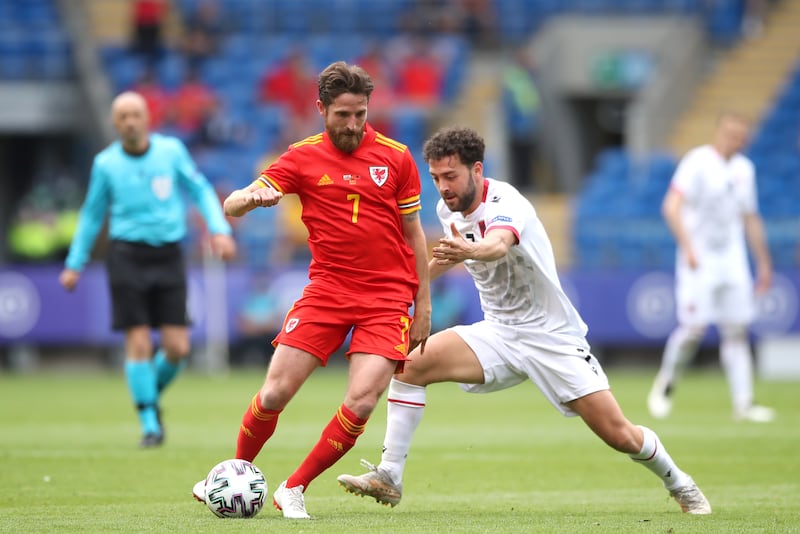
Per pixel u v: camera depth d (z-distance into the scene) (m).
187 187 35.84
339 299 22.00
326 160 21.94
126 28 91.75
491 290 23.61
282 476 29.53
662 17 87.88
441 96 86.62
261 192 21.03
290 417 45.62
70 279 35.47
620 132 92.12
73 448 34.91
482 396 58.12
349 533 20.14
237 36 92.81
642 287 69.44
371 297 22.08
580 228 75.19
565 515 23.42
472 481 29.20
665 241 73.62
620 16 89.75
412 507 24.81
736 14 91.25
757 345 68.75
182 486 27.45
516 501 25.86
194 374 69.19
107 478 28.72
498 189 22.83
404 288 22.38
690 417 45.09
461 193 22.48
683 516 23.20
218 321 70.50
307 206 22.16
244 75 86.50
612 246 74.38
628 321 69.56
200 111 82.00
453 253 21.62
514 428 42.03
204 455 33.12
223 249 35.47
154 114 82.19
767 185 76.88
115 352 74.38
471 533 20.44
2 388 60.31
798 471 30.77
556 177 89.81
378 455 34.34
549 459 33.34
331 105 21.42
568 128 89.38
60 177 81.00
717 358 72.19
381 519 22.42
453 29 91.38
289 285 70.56
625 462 32.72
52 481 28.22
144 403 35.19
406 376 23.55
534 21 92.69
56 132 88.31
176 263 35.47
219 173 79.31
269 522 21.52
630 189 77.88
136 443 36.34
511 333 23.53
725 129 43.97
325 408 49.44
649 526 21.55
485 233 22.92
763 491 27.38
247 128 83.44
